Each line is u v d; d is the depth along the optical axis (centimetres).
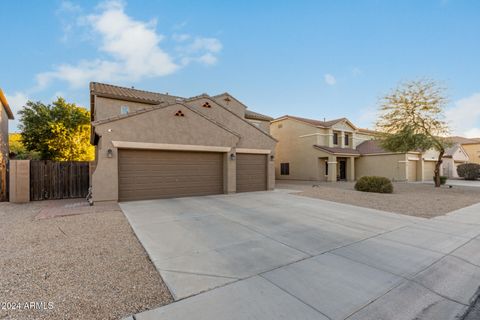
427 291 349
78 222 698
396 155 2412
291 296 321
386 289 347
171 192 1159
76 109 2233
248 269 401
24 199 1081
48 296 313
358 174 2719
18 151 2598
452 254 489
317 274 387
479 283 378
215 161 1298
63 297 311
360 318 281
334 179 2353
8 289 329
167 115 1127
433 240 574
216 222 708
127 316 273
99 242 527
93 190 972
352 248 509
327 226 682
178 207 927
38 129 2039
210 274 380
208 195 1259
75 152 2180
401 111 1734
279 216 794
